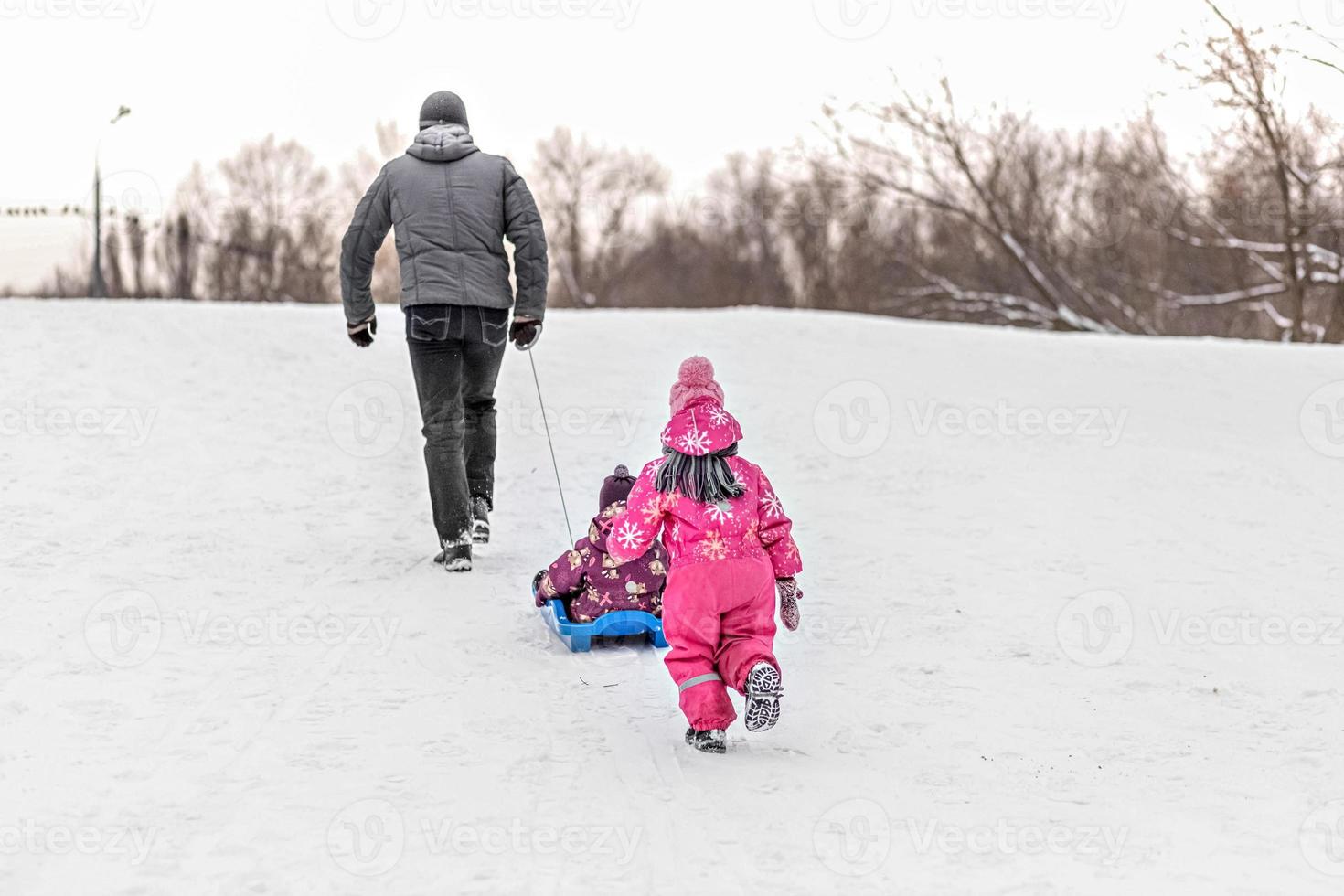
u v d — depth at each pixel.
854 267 76.25
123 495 13.57
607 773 7.01
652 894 5.53
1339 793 6.91
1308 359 26.94
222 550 11.73
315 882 5.56
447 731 7.57
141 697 7.94
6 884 5.48
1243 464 17.66
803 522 14.19
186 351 21.50
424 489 14.90
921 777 7.07
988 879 5.74
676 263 96.44
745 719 7.24
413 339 11.21
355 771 6.89
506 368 23.16
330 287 98.69
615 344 26.25
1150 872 5.83
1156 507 15.16
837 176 68.19
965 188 67.31
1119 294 67.19
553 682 8.59
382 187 11.27
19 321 22.58
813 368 24.62
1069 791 6.91
